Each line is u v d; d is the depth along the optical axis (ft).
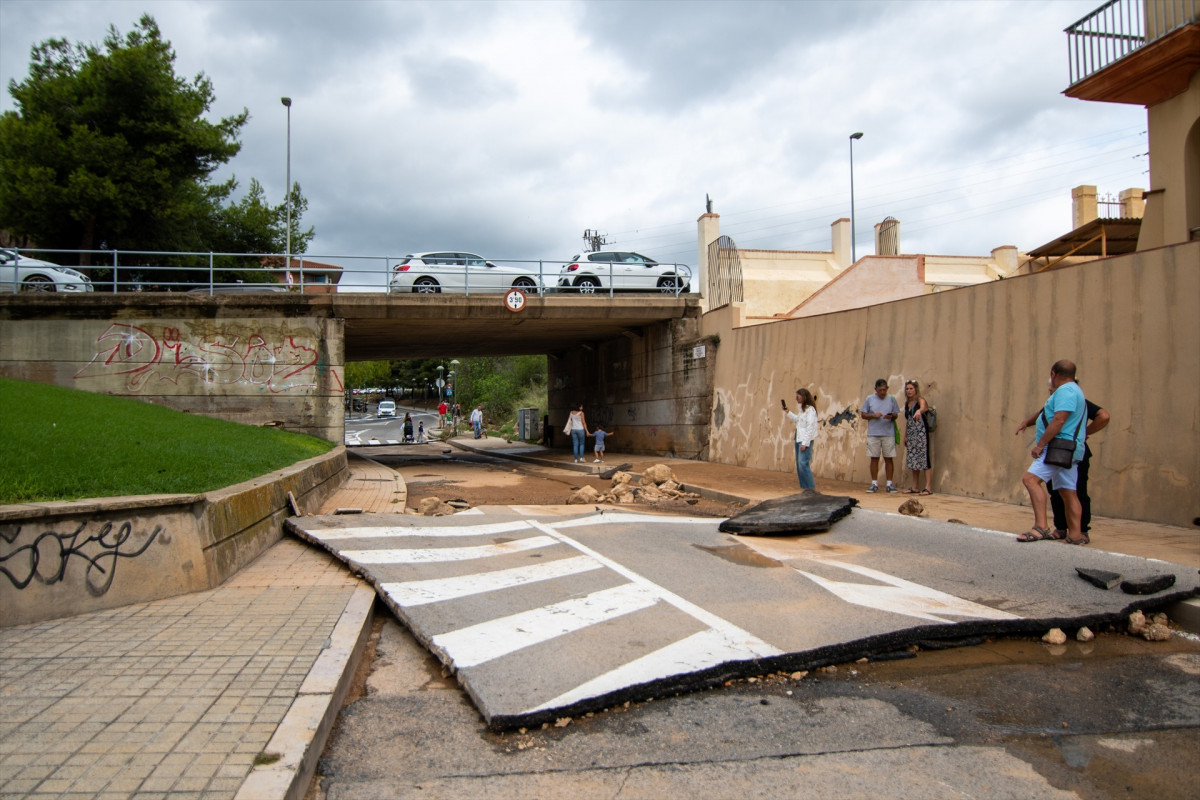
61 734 11.19
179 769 10.12
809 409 36.58
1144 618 17.93
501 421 154.20
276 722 11.73
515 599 19.58
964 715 13.44
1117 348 30.22
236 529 23.27
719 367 64.80
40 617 17.30
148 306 58.75
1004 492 35.09
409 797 10.65
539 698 13.34
